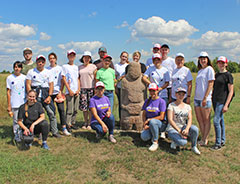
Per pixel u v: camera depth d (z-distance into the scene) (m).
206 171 4.07
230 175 3.96
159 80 5.58
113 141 5.16
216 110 4.96
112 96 6.07
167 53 6.01
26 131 4.73
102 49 6.25
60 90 6.03
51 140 5.41
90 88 6.13
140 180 3.70
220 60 4.95
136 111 5.93
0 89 11.50
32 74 5.31
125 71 6.24
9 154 4.48
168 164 4.25
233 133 6.09
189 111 4.76
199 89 5.09
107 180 3.67
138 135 5.69
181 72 5.31
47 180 3.59
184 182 3.68
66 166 4.09
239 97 11.98
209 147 5.12
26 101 5.20
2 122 7.03
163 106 5.03
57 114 8.13
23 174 3.72
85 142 5.27
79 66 6.25
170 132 4.77
